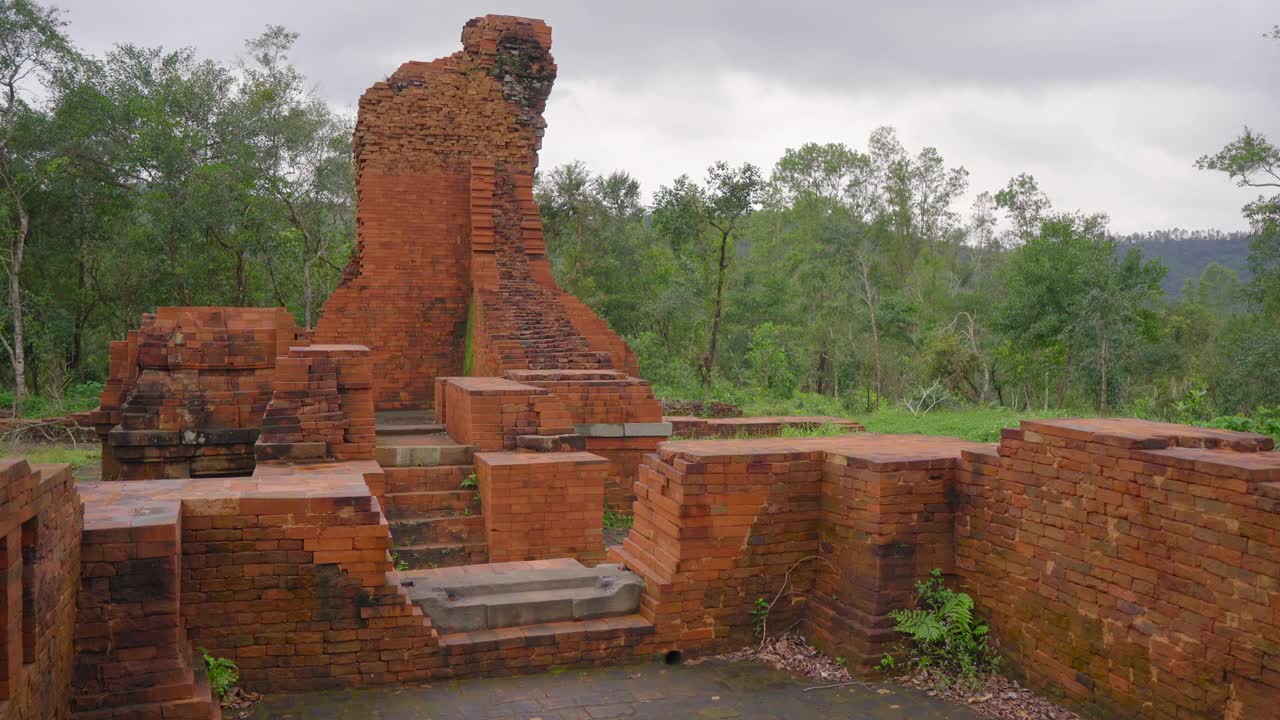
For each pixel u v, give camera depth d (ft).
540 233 63.77
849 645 23.39
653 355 95.40
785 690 22.17
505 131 64.18
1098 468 20.06
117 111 86.17
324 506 20.98
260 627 20.67
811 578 25.55
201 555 20.25
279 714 19.79
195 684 18.42
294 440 31.76
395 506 33.58
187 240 90.27
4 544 13.14
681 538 24.30
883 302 122.52
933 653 23.17
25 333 91.25
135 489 21.81
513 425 36.76
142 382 32.53
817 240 152.25
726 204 91.09
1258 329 79.10
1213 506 17.44
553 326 57.21
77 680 17.06
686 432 52.29
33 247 90.27
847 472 24.36
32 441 62.28
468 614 23.31
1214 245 476.13
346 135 104.17
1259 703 16.47
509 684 22.26
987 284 146.20
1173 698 18.08
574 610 24.39
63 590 16.07
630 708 20.84
